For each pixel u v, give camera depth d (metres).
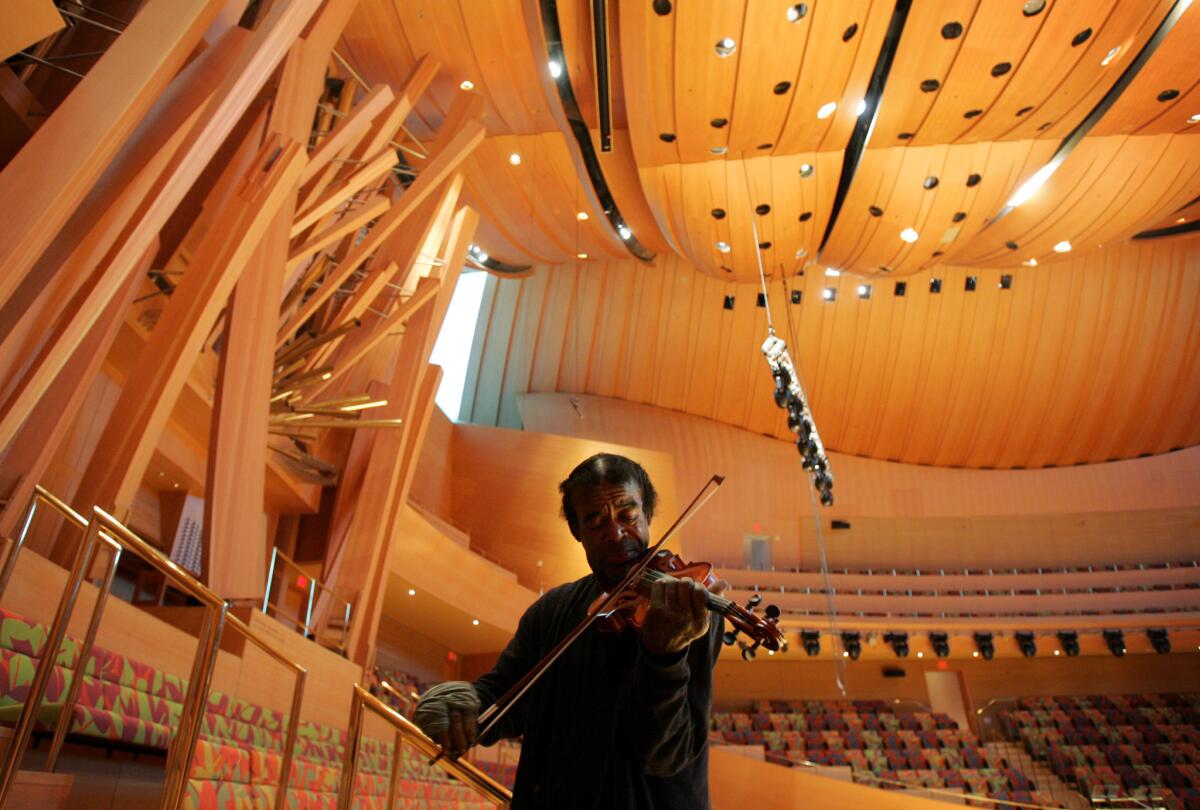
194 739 2.60
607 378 19.59
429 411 9.39
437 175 8.28
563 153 11.83
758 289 19.06
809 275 18.81
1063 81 9.15
